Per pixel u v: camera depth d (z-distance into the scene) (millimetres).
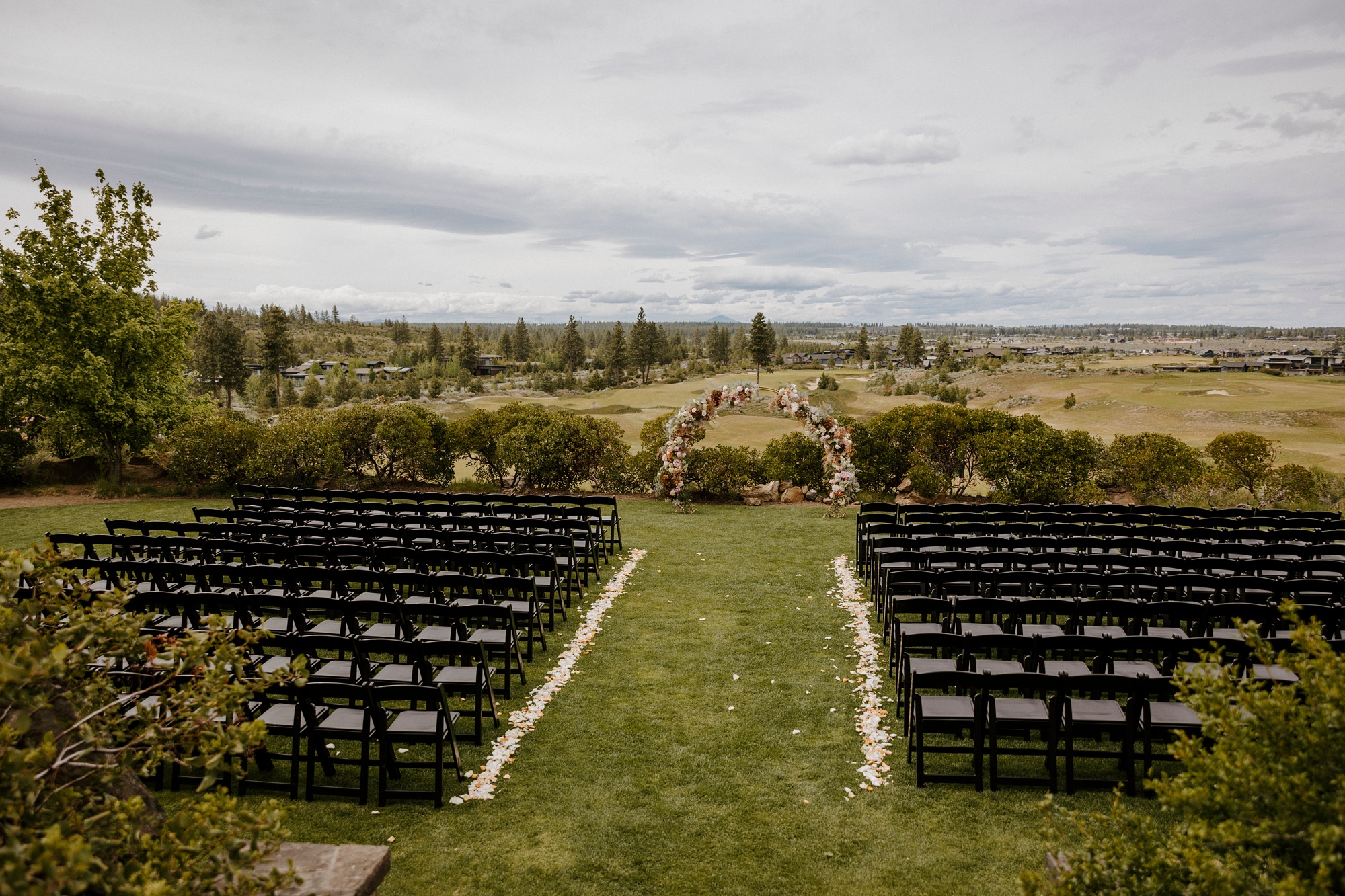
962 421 15938
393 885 3965
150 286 17328
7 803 2053
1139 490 15891
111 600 2656
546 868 4117
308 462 16844
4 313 15820
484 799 4820
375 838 4391
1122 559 7449
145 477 17859
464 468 24062
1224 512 11219
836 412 17375
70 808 2326
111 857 2293
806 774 5160
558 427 16984
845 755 5426
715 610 8805
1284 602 2613
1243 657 5477
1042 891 2846
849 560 11109
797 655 7387
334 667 5789
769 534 12883
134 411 16891
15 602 2471
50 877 1774
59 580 2736
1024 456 15188
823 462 15547
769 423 41656
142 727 2703
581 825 4535
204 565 6793
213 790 4863
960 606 6512
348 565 8602
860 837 4430
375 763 4750
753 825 4551
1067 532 9586
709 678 6832
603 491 17672
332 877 3283
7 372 16062
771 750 5492
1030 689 5852
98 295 16359
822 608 8844
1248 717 2686
